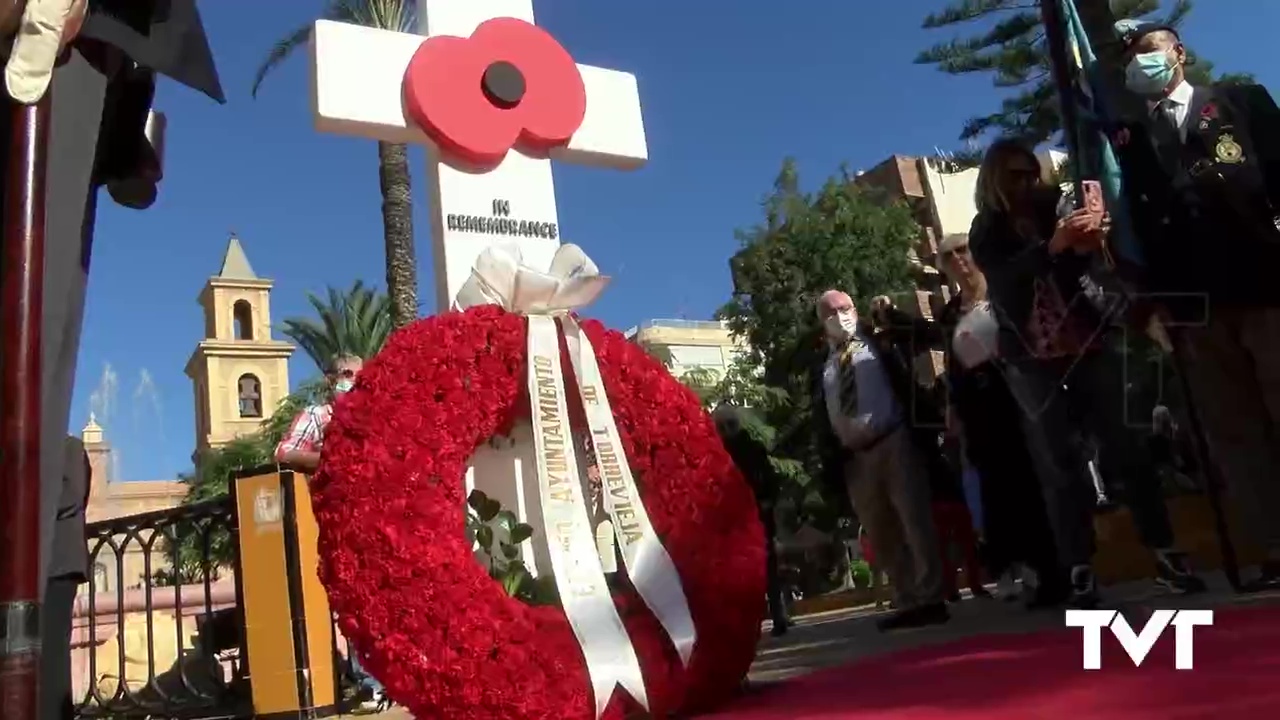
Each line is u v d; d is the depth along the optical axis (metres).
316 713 4.89
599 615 3.28
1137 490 4.71
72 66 2.55
